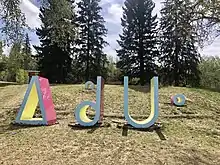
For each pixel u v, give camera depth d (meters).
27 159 5.98
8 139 7.77
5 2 7.48
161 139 8.02
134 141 7.59
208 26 8.09
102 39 33.00
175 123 10.43
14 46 7.84
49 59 29.42
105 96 15.03
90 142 7.38
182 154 6.66
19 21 7.68
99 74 32.50
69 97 14.55
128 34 31.47
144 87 19.11
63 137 7.87
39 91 9.79
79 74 32.16
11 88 19.41
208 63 33.50
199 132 9.34
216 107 14.58
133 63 31.28
